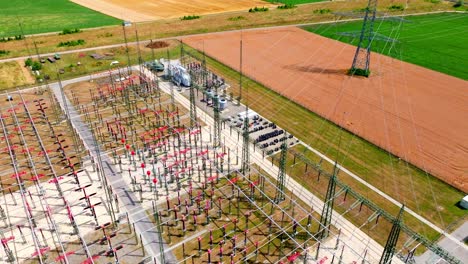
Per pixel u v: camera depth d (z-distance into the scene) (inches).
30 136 2288.4
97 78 3063.5
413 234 1352.1
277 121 2469.2
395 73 3235.7
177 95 2819.9
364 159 2101.4
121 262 1489.9
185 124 2436.0
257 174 1990.7
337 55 3624.5
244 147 2012.8
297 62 3452.3
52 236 1600.6
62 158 2097.7
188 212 1707.7
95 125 2381.9
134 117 2497.5
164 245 1567.4
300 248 1560.0
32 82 2974.9
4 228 1638.8
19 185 1776.6
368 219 1636.3
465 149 2209.6
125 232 1626.5
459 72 3292.3
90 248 1549.0
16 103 2659.9
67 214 1717.5
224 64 3371.1
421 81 3093.0
